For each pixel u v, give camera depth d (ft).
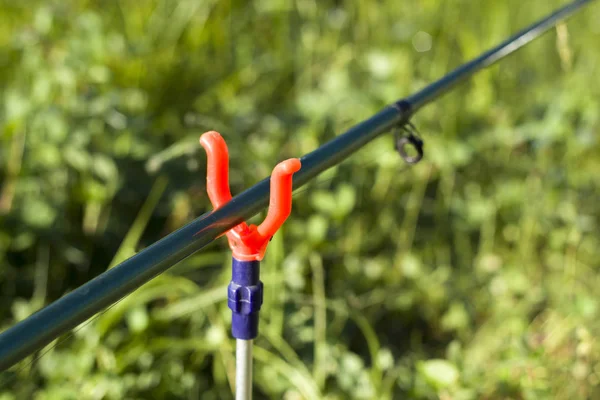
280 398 4.98
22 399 4.66
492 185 7.02
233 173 6.20
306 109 6.37
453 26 7.79
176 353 4.84
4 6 7.46
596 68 8.36
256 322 2.74
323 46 7.91
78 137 5.71
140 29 7.43
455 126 6.78
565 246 6.73
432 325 6.04
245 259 2.64
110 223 6.06
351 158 6.22
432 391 4.64
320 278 5.24
